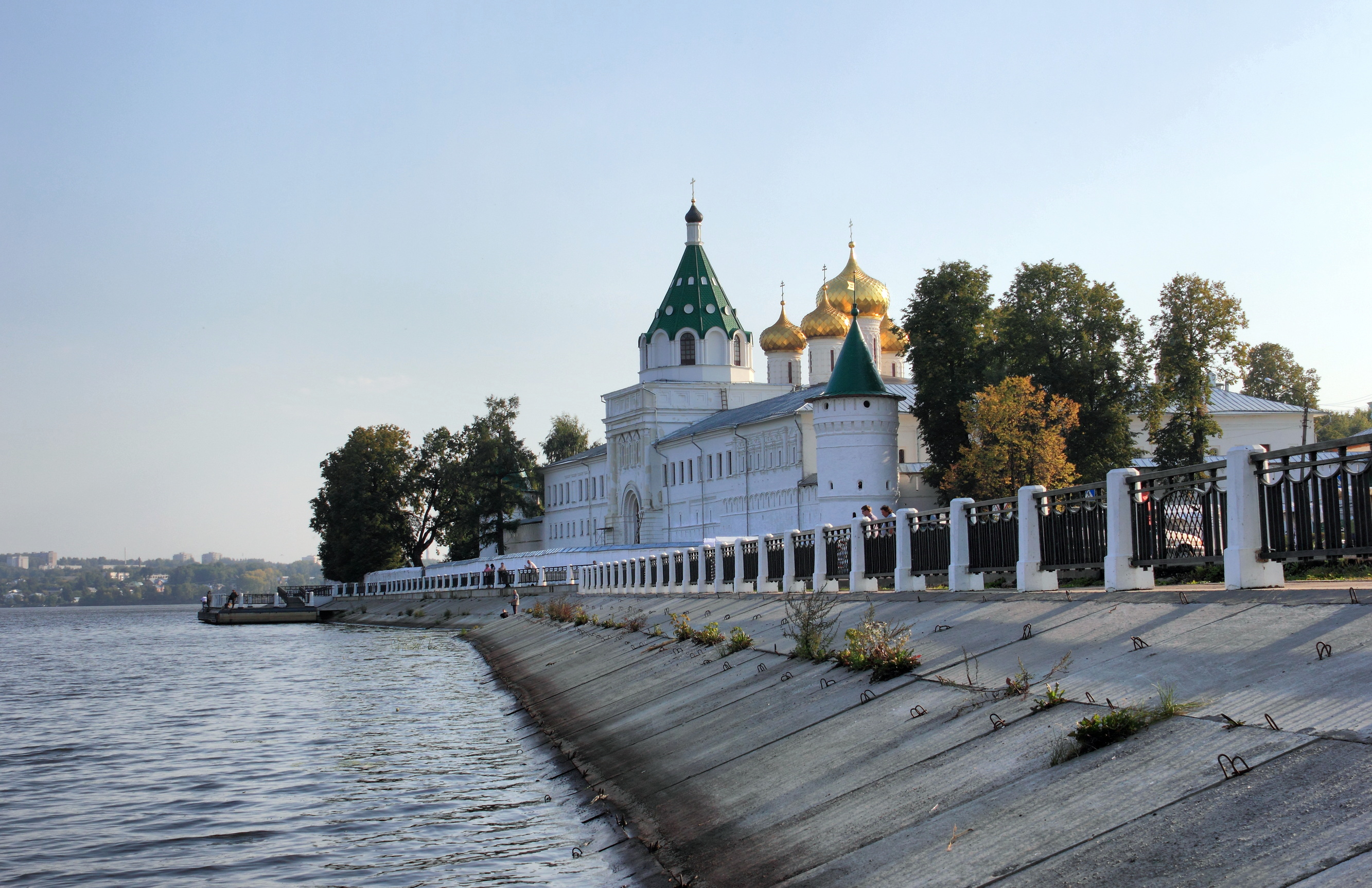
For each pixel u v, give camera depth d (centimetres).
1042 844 1100
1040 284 7969
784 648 2592
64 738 3456
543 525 16062
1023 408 7238
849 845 1296
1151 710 1285
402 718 3722
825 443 8406
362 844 1991
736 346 13488
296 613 13662
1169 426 8181
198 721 3812
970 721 1534
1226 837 980
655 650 3488
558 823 2031
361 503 14275
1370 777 976
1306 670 1252
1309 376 13188
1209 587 1891
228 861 1919
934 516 2853
